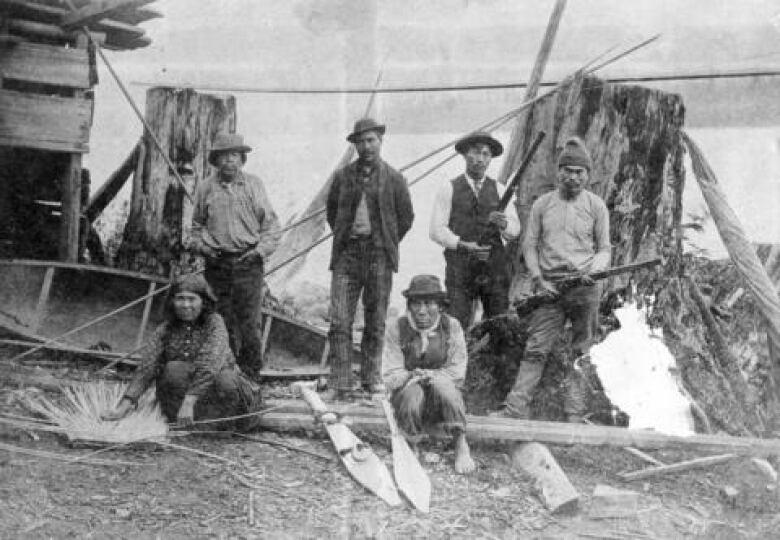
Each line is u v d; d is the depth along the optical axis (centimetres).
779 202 727
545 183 714
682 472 665
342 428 641
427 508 612
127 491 594
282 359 709
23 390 652
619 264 722
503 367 696
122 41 736
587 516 625
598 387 696
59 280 711
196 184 726
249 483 608
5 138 720
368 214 695
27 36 731
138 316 711
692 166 732
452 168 720
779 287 724
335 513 603
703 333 717
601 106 730
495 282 703
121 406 623
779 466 668
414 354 652
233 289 696
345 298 695
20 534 560
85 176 726
